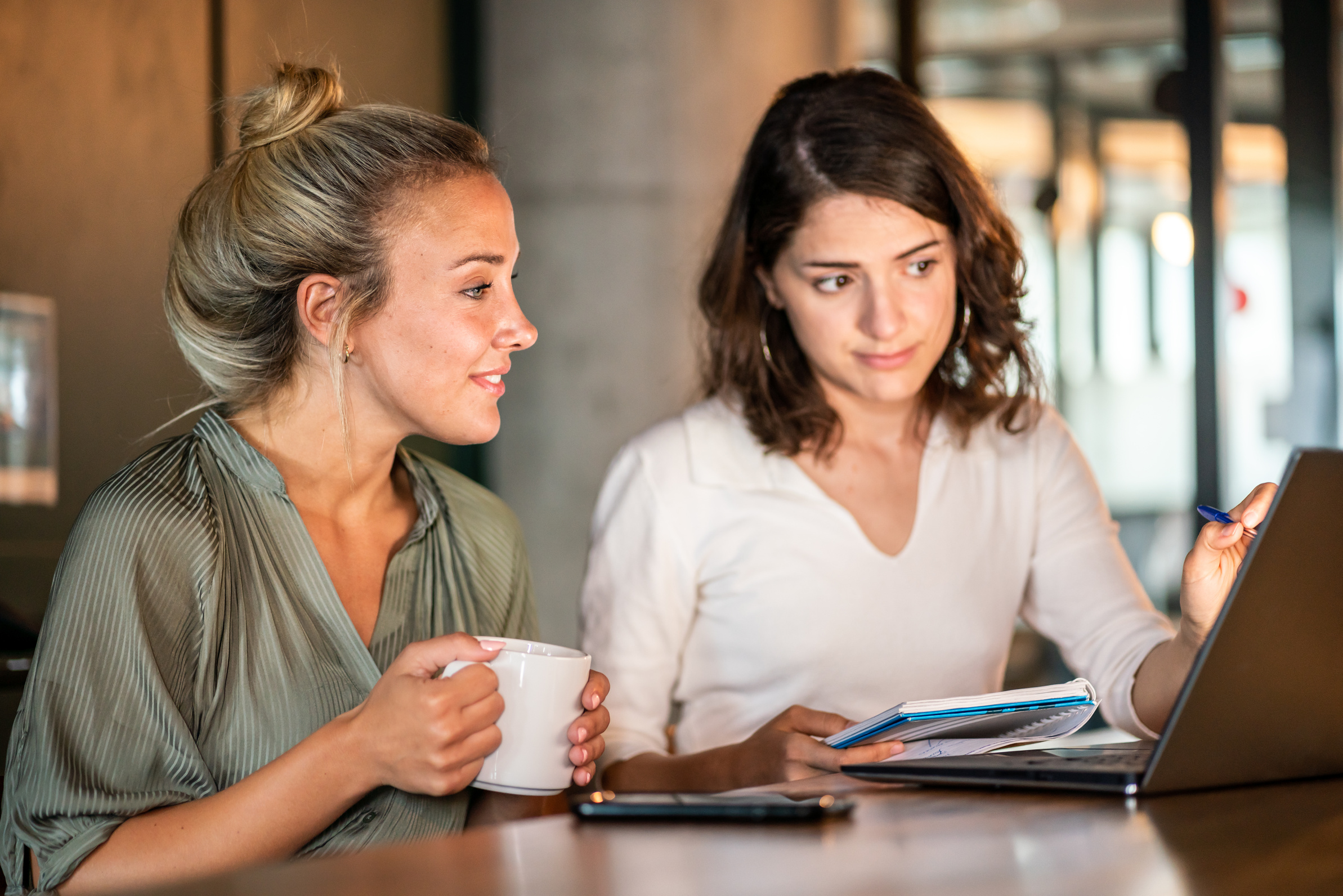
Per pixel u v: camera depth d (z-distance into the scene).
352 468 1.26
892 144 1.53
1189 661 1.35
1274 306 3.76
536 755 1.04
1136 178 5.38
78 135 2.49
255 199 1.19
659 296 3.36
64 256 2.46
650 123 3.36
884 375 1.57
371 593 1.27
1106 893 0.62
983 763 0.97
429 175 1.20
